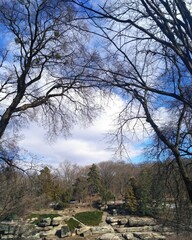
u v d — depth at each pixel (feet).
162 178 30.91
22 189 72.08
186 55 18.85
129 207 204.23
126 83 20.80
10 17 48.01
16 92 51.47
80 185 276.21
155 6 19.45
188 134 28.19
